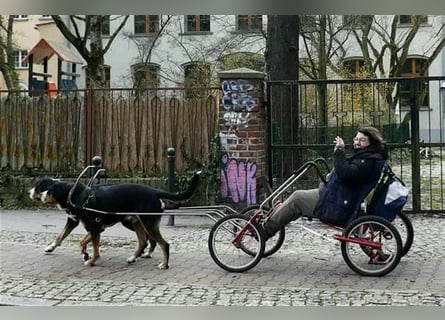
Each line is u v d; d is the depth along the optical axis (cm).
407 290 651
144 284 689
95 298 636
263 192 1090
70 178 1241
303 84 1098
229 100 1075
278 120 1133
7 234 994
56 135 1259
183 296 639
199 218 1123
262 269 756
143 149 1210
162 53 3575
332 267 761
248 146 1069
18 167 1277
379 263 722
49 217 1154
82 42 2078
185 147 1188
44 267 773
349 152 1112
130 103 1216
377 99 1179
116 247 896
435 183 1688
